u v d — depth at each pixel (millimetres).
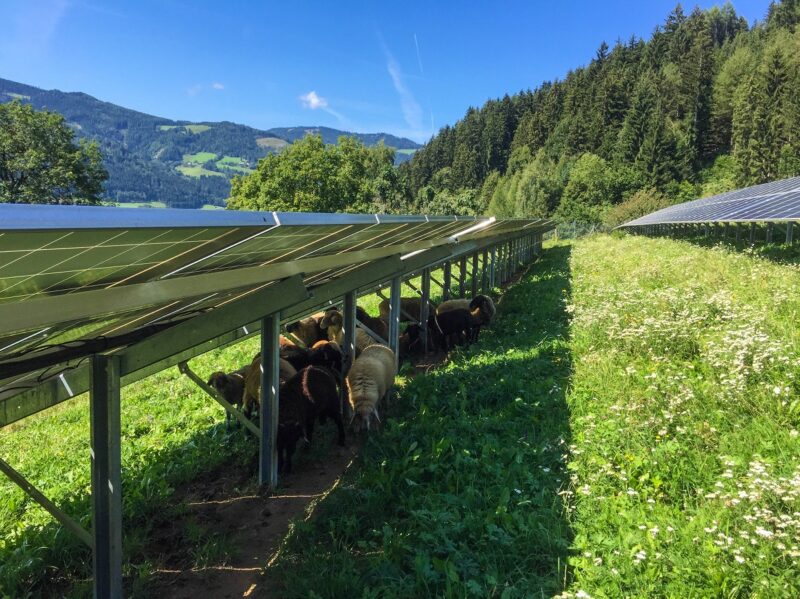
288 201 52094
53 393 5066
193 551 4898
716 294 8930
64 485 6762
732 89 85625
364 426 6820
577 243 43031
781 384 5270
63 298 2625
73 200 41781
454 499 4715
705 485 4328
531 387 7461
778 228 21859
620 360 7645
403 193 95000
